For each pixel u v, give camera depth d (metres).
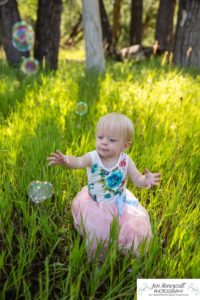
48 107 5.00
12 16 8.64
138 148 4.00
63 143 3.92
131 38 15.68
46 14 8.74
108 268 2.60
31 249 2.74
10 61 8.98
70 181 3.36
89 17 8.28
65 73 7.75
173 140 4.15
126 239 2.70
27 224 2.82
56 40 9.02
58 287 2.40
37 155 3.54
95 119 4.72
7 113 5.06
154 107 5.26
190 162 3.88
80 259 2.55
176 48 9.85
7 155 3.69
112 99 5.61
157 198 3.40
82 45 21.09
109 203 2.83
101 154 2.73
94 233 2.64
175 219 2.99
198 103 5.78
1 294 2.35
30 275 2.59
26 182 3.27
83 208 2.87
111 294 2.40
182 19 9.51
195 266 2.45
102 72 8.09
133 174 2.90
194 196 3.51
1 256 2.56
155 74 7.45
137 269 2.42
